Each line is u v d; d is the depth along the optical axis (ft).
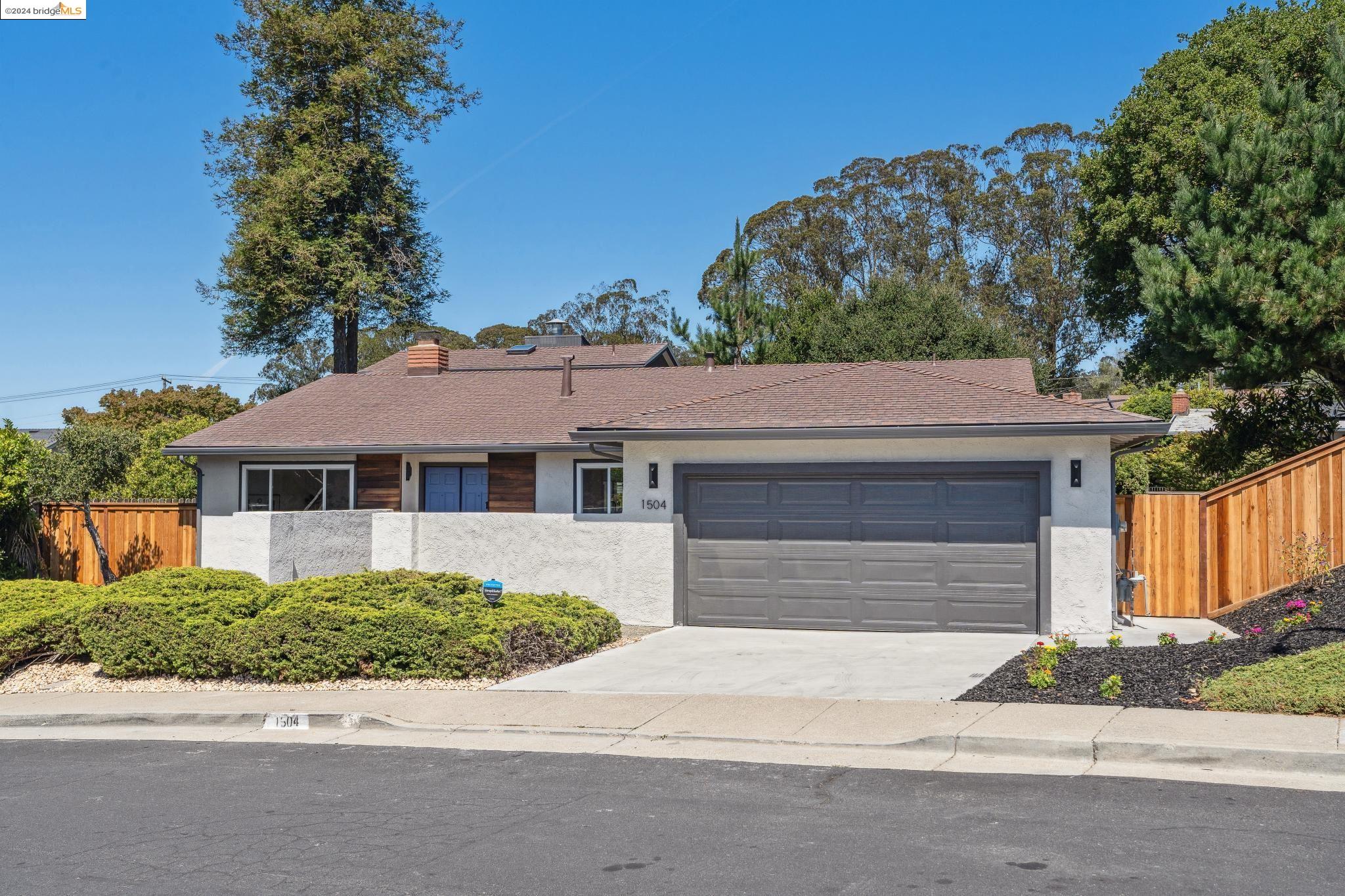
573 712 31.83
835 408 47.60
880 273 197.88
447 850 20.16
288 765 27.71
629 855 19.57
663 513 49.11
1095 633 42.47
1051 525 43.73
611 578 50.06
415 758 27.91
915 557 45.62
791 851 19.57
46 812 23.76
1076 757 25.71
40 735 32.99
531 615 40.55
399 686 36.91
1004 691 31.96
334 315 130.00
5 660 41.11
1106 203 104.06
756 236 206.49
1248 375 53.21
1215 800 22.08
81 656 42.22
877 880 17.94
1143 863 18.43
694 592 48.65
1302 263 49.90
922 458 45.44
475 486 68.49
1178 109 97.66
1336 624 35.40
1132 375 113.70
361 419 69.67
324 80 135.03
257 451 65.16
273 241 124.36
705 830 20.94
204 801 24.21
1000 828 20.58
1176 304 55.42
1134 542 48.60
